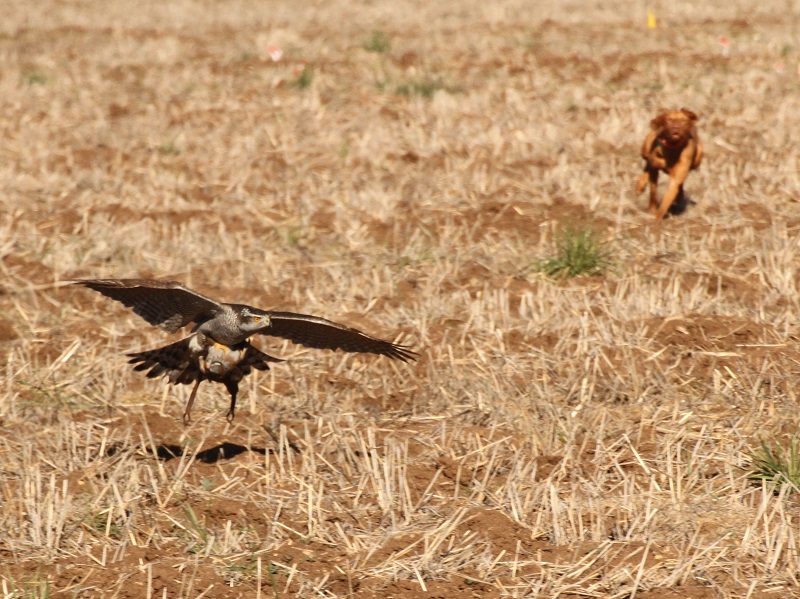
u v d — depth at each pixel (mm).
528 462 15984
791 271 23125
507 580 12938
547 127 36250
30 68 50344
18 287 23156
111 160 34156
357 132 37500
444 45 55219
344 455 16094
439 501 14867
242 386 18703
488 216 27641
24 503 14422
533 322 20953
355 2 75625
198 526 13914
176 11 71500
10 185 30781
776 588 12664
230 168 32812
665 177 30781
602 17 64000
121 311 22234
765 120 37719
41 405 17891
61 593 12453
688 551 13297
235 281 23719
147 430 16234
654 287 22609
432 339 20453
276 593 12367
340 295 22938
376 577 12945
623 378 18609
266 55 52531
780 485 14953
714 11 65250
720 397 17891
